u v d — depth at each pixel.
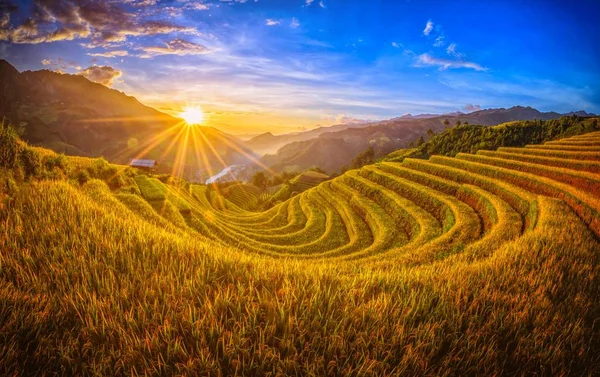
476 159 46.34
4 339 3.41
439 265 9.34
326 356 3.64
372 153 151.00
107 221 7.70
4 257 5.04
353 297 4.89
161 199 23.95
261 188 147.00
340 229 33.72
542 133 84.75
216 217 35.84
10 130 12.87
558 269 7.96
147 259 5.71
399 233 28.05
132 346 3.49
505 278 6.91
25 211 7.22
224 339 3.62
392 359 3.66
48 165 16.66
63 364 3.35
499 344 4.41
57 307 4.05
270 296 4.73
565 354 4.36
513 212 22.92
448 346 4.13
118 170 28.61
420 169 46.31
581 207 19.53
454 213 26.97
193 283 4.84
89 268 5.10
